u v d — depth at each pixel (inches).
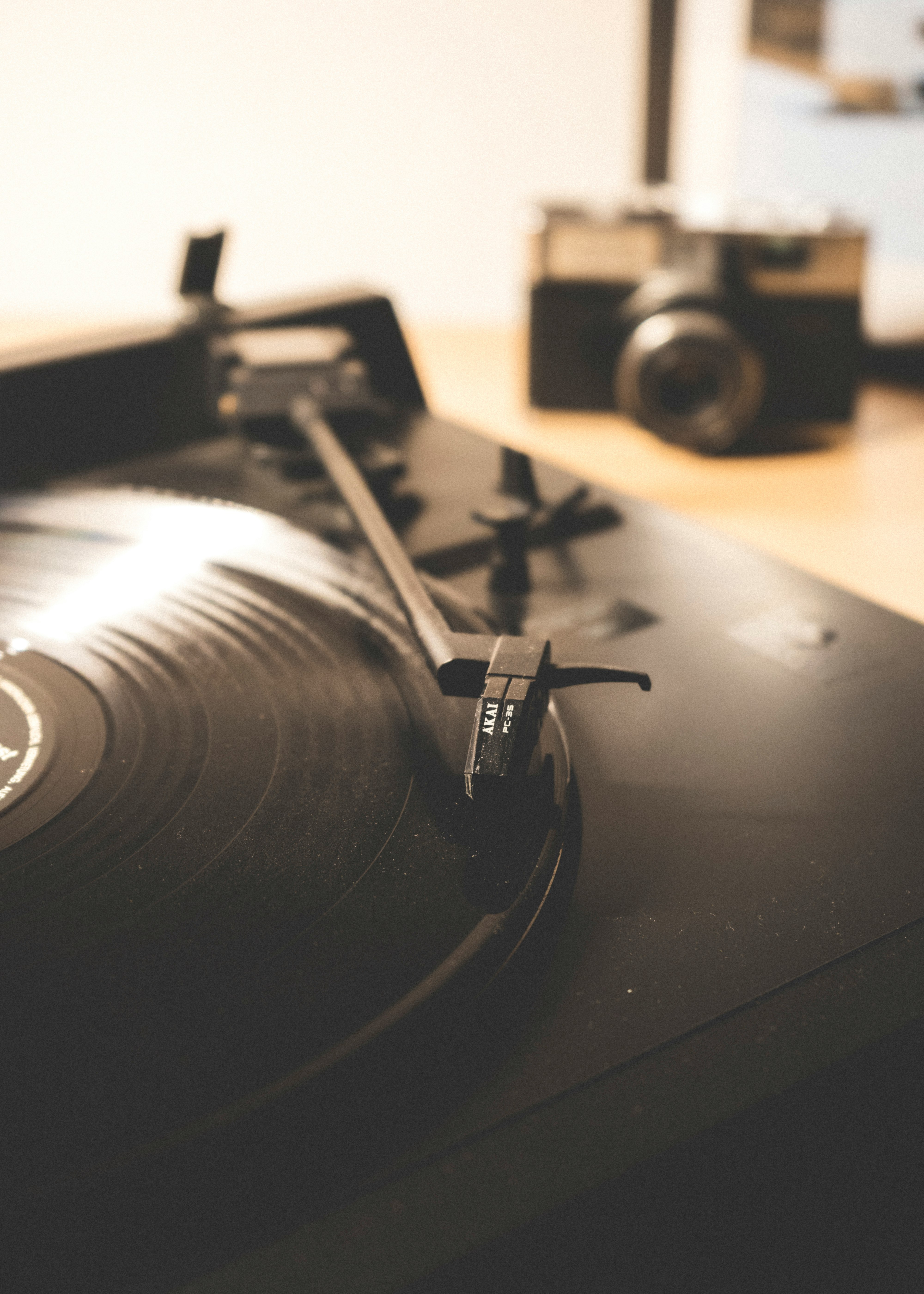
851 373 26.7
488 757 5.2
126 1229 3.7
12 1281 3.6
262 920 4.8
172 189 37.4
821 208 29.0
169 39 35.4
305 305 11.4
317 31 34.9
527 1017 4.6
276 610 7.3
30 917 5.0
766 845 5.4
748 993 4.7
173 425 10.6
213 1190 3.8
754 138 32.7
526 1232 3.9
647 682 5.6
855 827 5.5
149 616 7.3
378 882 5.0
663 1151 4.2
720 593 7.5
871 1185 4.8
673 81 33.7
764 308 26.2
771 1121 4.4
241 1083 4.1
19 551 8.2
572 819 5.4
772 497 24.6
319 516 8.9
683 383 26.7
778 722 6.2
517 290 37.6
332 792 5.6
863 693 6.4
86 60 35.8
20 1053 4.3
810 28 30.4
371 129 36.0
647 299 26.9
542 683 5.5
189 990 4.5
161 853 5.3
